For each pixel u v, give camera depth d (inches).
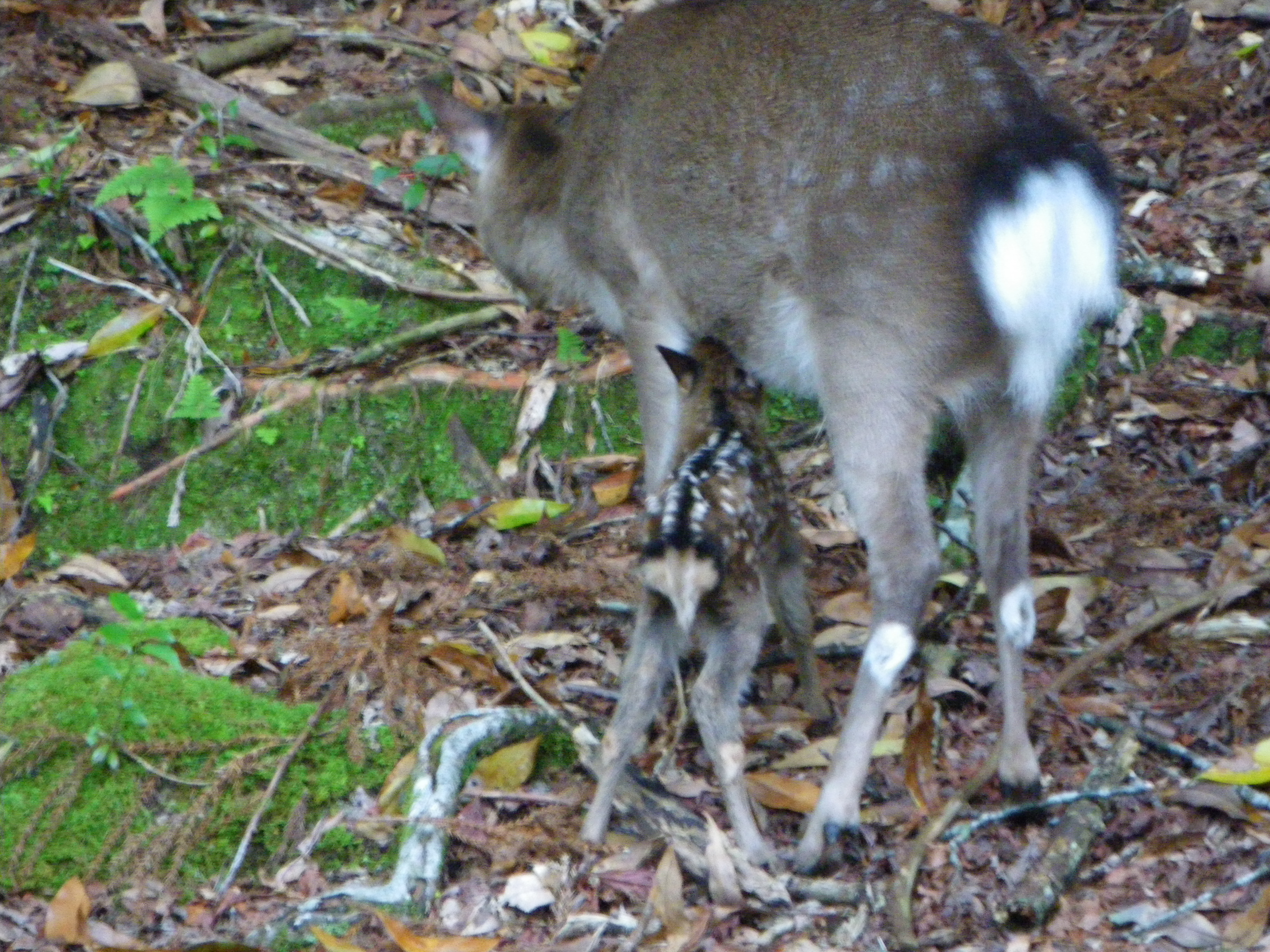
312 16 621.9
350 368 483.8
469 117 463.5
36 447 466.0
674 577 323.9
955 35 354.6
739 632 335.0
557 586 417.1
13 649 405.1
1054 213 331.3
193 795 352.2
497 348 495.8
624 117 405.4
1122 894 317.4
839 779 332.2
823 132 354.0
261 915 328.5
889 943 310.2
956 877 324.5
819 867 329.1
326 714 369.1
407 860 332.2
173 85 556.4
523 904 324.2
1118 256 481.4
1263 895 306.3
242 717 365.4
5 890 335.6
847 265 348.5
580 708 377.7
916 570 339.0
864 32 360.5
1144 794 339.6
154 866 336.5
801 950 309.7
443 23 624.1
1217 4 600.7
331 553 445.7
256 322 495.8
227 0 625.3
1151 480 448.1
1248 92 565.3
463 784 352.2
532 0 625.0
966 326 339.3
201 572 441.4
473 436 477.7
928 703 358.6
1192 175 541.3
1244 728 358.9
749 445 361.1
